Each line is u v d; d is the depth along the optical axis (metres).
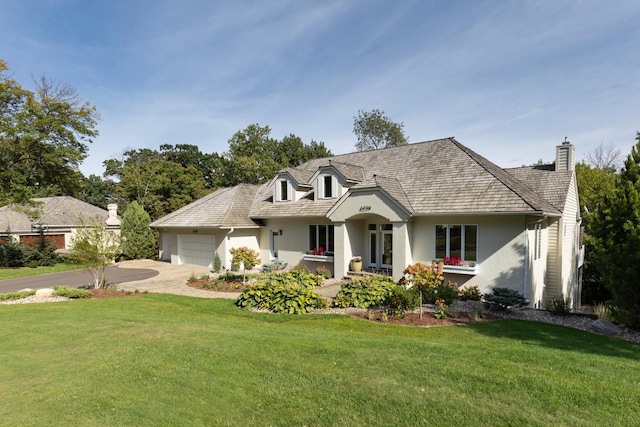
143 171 49.12
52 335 9.34
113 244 18.25
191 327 9.86
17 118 24.55
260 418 4.88
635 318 10.77
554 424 4.43
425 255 17.34
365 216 19.72
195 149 82.06
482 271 15.70
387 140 52.75
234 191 27.73
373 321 11.43
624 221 11.12
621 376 5.97
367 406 5.04
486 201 15.34
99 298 16.03
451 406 4.93
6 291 19.17
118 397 5.60
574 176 21.39
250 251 19.03
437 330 10.36
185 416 4.98
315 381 5.91
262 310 13.30
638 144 11.99
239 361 6.93
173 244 29.05
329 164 21.44
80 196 64.75
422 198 17.59
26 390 5.99
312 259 21.98
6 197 26.72
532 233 15.98
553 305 13.07
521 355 7.16
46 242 32.16
